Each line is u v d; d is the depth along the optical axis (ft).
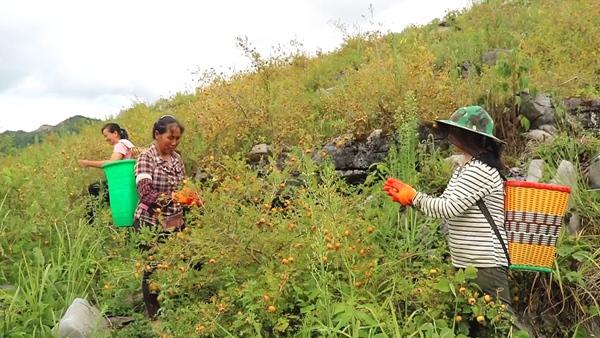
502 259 12.46
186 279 14.40
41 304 15.30
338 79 32.19
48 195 20.43
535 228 12.53
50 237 19.21
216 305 13.34
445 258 14.84
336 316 12.82
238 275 14.34
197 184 14.96
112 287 16.35
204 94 27.71
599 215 15.52
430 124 19.81
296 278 13.84
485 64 24.45
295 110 24.02
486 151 12.66
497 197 12.60
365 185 19.01
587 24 28.02
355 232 14.39
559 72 22.89
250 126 23.86
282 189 17.81
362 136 20.35
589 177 16.71
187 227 15.08
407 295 13.07
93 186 23.22
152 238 16.03
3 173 23.04
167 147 16.74
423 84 20.63
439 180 17.19
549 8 33.60
